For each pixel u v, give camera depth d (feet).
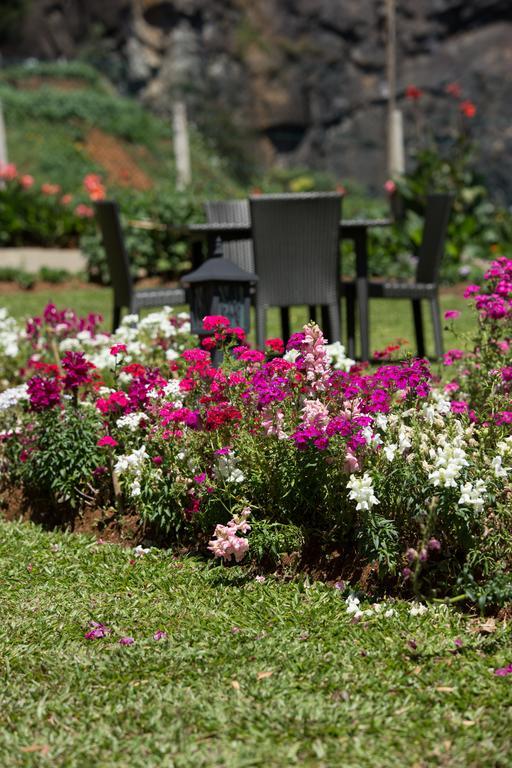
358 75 108.37
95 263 38.68
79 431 13.03
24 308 31.12
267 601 10.00
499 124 106.42
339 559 10.64
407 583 9.98
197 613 9.86
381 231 40.42
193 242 22.21
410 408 10.92
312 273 19.63
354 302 22.02
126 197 41.09
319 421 10.43
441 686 7.98
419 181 42.01
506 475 9.68
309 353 11.00
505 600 9.27
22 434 13.93
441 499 9.44
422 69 108.47
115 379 14.47
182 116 51.80
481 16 108.27
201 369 11.70
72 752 7.20
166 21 102.99
